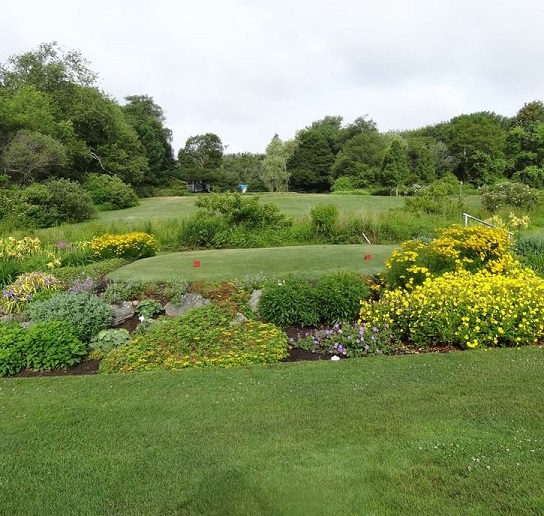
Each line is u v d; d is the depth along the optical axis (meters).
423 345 5.85
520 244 9.93
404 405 4.01
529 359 5.07
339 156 55.97
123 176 39.38
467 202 22.17
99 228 15.16
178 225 15.71
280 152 57.88
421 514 2.53
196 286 7.74
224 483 2.93
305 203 28.52
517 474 2.87
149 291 7.79
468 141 49.22
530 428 3.50
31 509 2.76
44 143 26.69
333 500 2.70
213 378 4.89
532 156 43.91
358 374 4.85
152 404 4.26
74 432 3.74
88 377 5.06
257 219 15.10
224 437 3.57
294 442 3.44
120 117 41.66
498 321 5.76
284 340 5.90
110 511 2.71
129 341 6.13
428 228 15.01
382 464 3.06
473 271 7.55
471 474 2.89
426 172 46.94
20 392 4.69
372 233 14.92
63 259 11.06
